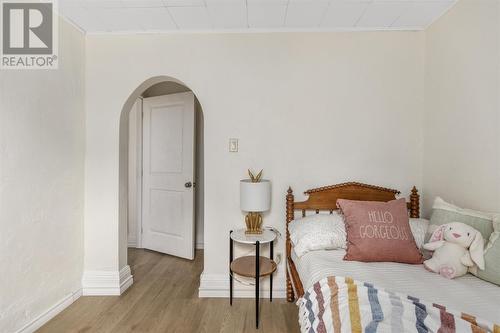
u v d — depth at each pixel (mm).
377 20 2246
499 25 1609
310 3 2016
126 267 2566
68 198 2227
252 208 2137
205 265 2402
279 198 2398
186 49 2408
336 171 2389
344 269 1540
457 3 1959
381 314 1027
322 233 1896
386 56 2369
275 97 2385
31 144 1872
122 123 2496
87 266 2422
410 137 2371
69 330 1890
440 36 2152
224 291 2379
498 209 1621
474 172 1804
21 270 1796
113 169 2430
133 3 2006
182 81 2410
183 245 3215
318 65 2379
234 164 2398
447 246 1514
